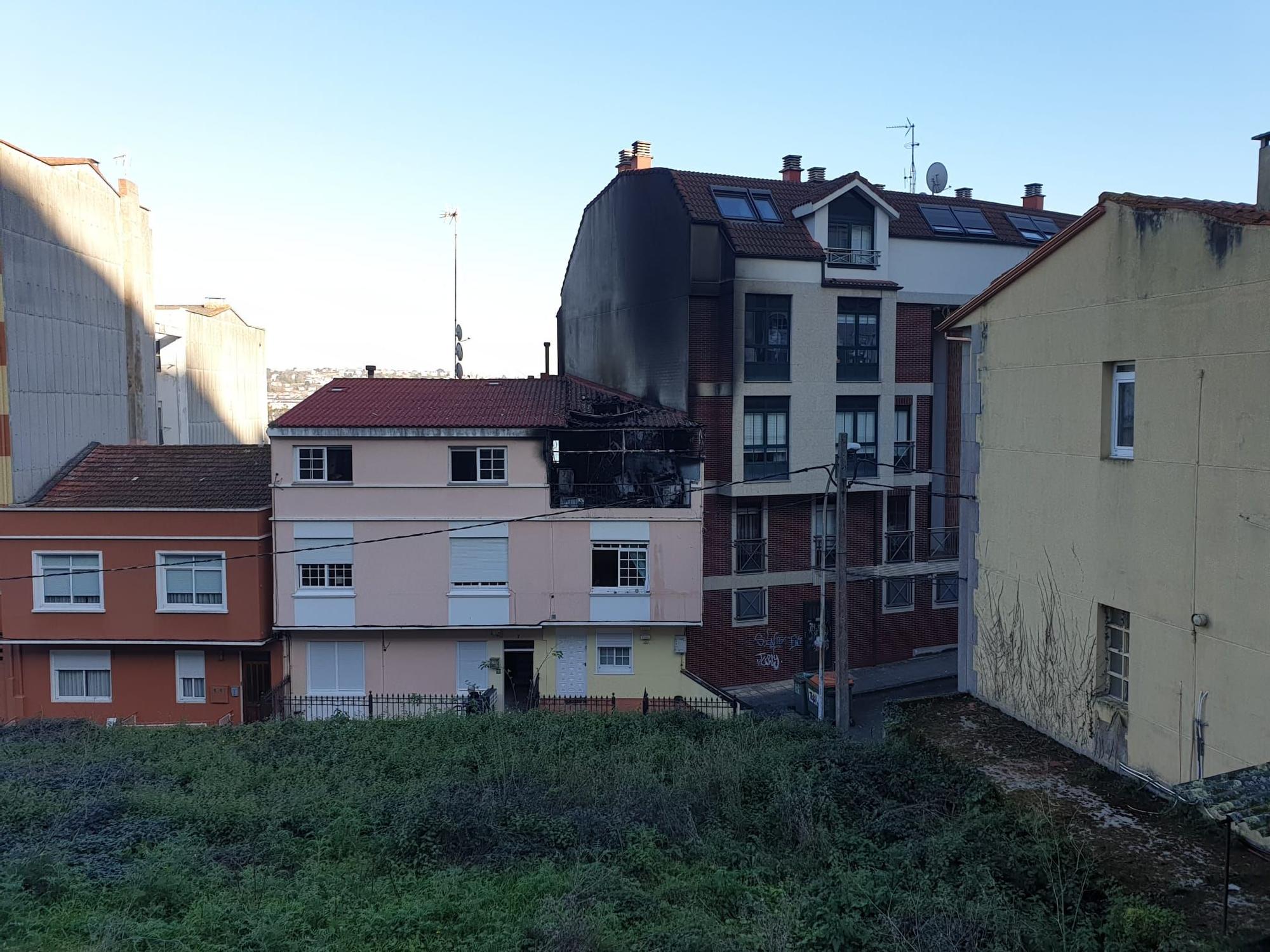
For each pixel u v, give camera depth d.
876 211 29.22
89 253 30.44
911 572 30.42
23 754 18.64
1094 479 14.09
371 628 25.08
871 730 23.91
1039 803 12.83
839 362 28.94
